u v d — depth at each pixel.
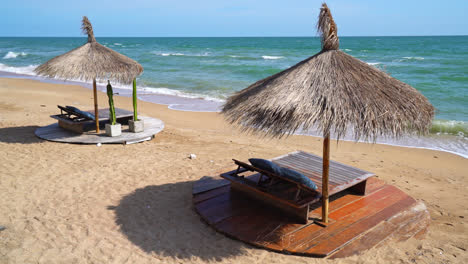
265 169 4.58
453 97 16.62
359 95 3.65
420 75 24.52
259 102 3.97
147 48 71.69
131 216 4.79
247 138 10.01
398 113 3.66
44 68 8.00
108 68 7.87
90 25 8.38
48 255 3.80
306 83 3.86
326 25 4.16
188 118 12.76
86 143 8.06
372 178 6.23
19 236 4.16
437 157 8.75
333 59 4.07
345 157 8.61
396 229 4.39
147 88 20.39
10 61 38.44
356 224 4.46
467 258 3.91
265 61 38.22
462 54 44.72
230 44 92.06
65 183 5.86
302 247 3.91
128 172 6.54
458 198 6.07
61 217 4.68
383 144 9.91
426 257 3.87
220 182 5.77
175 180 6.25
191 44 96.50
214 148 8.67
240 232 4.23
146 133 8.88
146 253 3.90
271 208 4.82
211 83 22.14
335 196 5.34
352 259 3.77
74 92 18.08
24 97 15.52
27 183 5.78
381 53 48.12
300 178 4.27
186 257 3.84
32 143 8.09
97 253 3.87
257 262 3.74
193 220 4.70
